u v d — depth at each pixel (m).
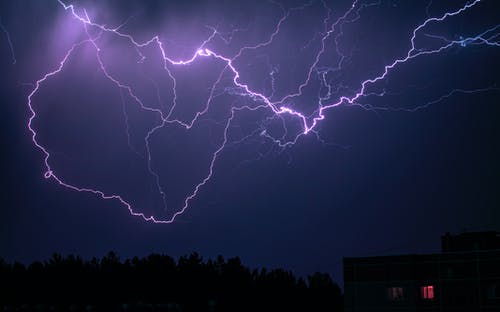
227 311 47.75
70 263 47.62
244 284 49.22
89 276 47.31
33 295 46.22
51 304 45.75
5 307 44.28
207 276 48.97
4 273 46.25
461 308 36.94
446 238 43.78
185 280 48.41
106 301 46.78
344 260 40.41
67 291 46.69
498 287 36.19
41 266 47.16
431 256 38.31
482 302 36.44
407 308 38.19
